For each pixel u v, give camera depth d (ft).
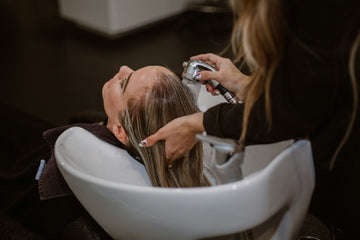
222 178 1.93
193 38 9.41
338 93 1.84
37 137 3.87
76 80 8.03
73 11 9.79
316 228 2.83
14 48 9.26
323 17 1.70
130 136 2.35
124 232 2.04
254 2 1.72
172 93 2.33
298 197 2.06
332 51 1.72
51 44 9.41
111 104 2.37
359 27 1.68
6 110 4.01
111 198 1.82
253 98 1.87
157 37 9.55
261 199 1.79
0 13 10.56
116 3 9.00
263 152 2.48
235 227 1.86
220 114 2.02
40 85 7.92
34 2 10.60
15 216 3.14
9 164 3.66
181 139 2.20
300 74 1.75
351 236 2.33
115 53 8.99
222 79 2.41
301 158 1.95
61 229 3.18
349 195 2.19
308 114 1.82
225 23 9.60
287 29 1.75
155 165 2.37
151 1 9.54
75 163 2.09
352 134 1.97
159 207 1.77
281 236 2.20
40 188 2.27
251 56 1.82
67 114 7.10
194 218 1.79
